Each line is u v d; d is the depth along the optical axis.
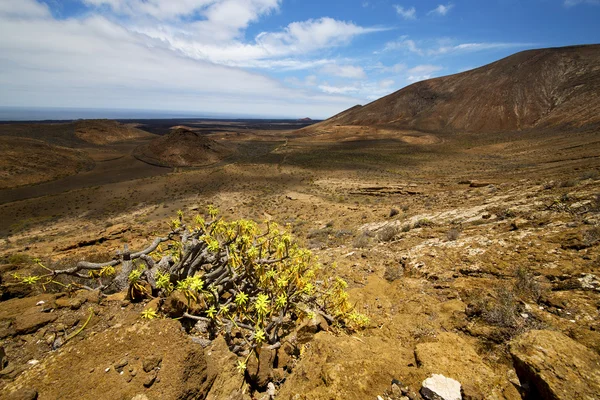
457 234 7.89
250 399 2.88
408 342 3.71
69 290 4.07
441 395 2.46
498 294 4.18
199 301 3.53
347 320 4.23
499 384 2.58
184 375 2.54
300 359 3.40
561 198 8.52
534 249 5.54
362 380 2.73
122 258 4.11
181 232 4.54
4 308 3.51
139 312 3.44
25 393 2.26
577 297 3.75
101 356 2.62
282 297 3.61
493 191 17.70
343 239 12.03
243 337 3.35
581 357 2.51
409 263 6.58
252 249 3.84
